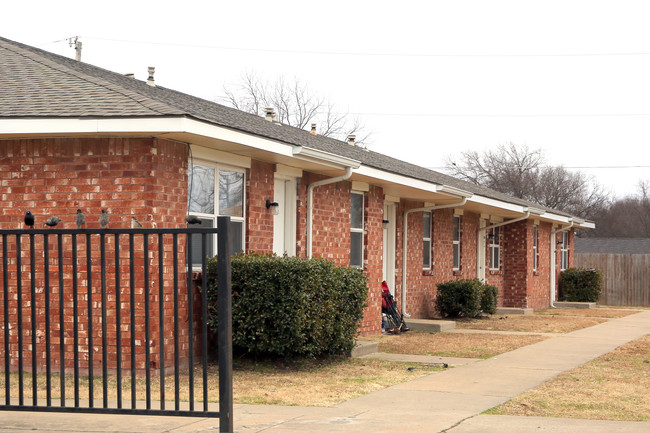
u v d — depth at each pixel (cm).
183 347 1027
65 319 990
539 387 951
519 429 705
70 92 1019
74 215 987
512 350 1345
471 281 2017
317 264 1081
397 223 1858
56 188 993
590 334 1655
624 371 1095
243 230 1190
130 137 970
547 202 5634
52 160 995
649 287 3181
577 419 758
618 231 6109
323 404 833
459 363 1176
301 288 1031
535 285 2702
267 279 1036
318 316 1082
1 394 877
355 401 853
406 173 1586
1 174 1012
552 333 1677
